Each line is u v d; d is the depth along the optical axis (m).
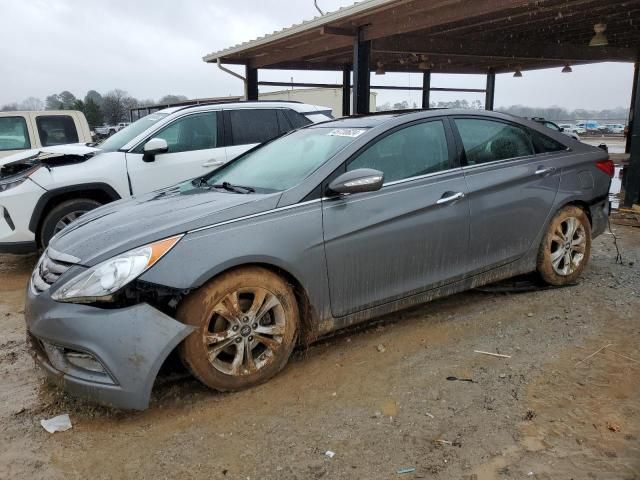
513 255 4.48
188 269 2.98
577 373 3.42
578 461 2.59
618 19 9.90
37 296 3.08
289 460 2.67
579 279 5.21
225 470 2.61
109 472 2.63
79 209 6.18
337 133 4.07
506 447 2.71
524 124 4.72
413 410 3.06
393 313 4.46
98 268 2.93
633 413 2.97
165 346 2.92
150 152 6.38
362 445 2.77
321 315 3.52
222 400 3.22
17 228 5.88
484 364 3.57
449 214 3.97
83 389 2.93
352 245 3.55
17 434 2.95
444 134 4.16
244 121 7.26
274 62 12.84
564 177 4.77
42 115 8.86
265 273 3.27
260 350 3.40
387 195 3.71
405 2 7.92
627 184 8.81
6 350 4.02
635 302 4.59
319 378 3.45
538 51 13.20
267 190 3.61
